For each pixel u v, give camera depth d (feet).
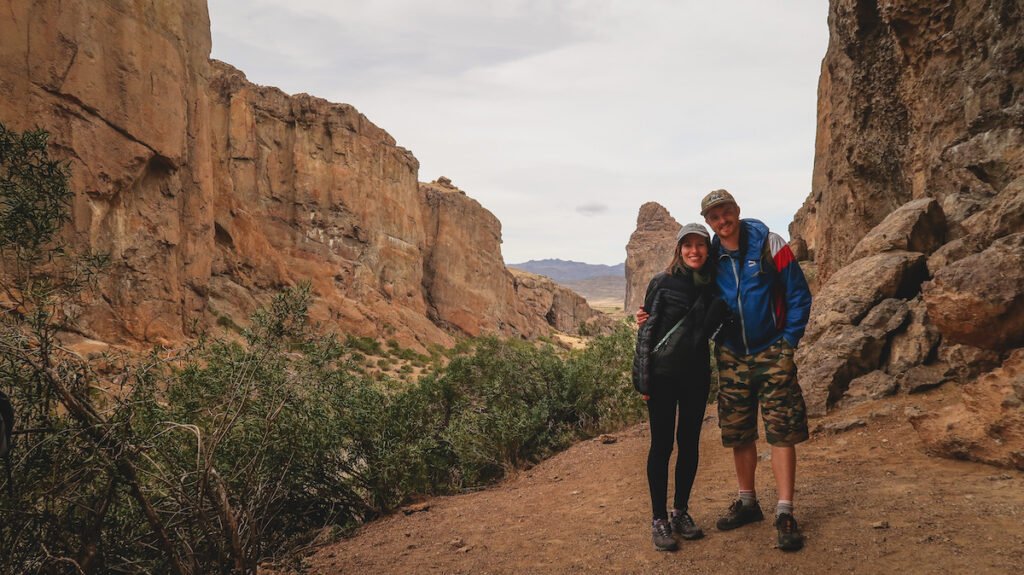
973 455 13.19
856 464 14.66
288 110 141.08
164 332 76.74
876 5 30.30
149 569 10.16
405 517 17.99
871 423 17.51
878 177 34.40
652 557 10.94
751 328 11.07
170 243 78.95
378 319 142.31
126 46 72.08
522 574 11.18
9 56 60.90
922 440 14.57
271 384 12.75
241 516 11.65
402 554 13.43
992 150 23.61
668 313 11.37
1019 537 9.25
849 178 36.22
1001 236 19.02
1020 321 15.19
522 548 12.71
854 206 36.35
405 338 144.46
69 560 8.18
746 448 11.57
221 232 110.32
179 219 83.66
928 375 18.89
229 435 12.57
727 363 11.53
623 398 30.09
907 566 9.00
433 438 23.73
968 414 13.64
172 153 78.13
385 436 20.56
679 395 11.53
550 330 265.34
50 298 8.65
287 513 16.79
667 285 11.49
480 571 11.64
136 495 8.88
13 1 61.31
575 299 312.71
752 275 11.02
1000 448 12.61
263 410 13.01
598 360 31.99
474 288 206.69
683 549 11.03
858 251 24.58
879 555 9.46
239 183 130.00
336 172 146.10
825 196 42.50
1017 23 22.80
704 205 11.28
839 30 34.12
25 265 8.71
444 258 197.06
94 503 9.32
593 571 10.81
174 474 10.50
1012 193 19.33
